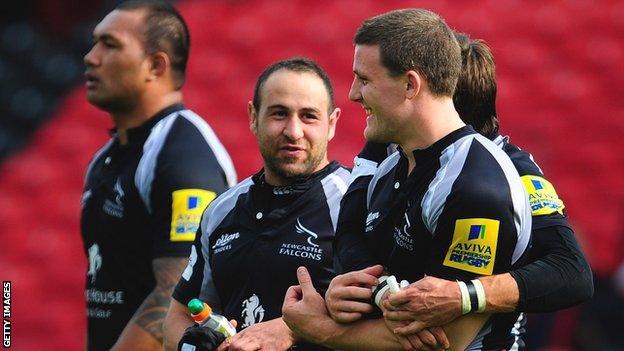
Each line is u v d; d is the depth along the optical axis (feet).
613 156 127.85
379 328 36.37
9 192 137.69
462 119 41.04
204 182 50.34
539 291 35.17
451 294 34.53
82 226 53.42
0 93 162.30
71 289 126.62
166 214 50.11
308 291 38.47
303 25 146.30
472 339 35.32
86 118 144.77
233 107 138.82
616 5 141.59
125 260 51.44
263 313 43.29
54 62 166.71
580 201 123.95
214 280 44.75
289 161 43.62
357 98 37.76
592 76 135.74
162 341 48.80
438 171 36.22
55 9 171.32
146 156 51.16
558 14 141.59
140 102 52.70
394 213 37.37
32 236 131.95
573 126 130.82
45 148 141.79
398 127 36.91
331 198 44.37
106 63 52.47
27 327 123.13
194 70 143.64
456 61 37.19
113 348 49.78
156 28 52.90
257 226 44.32
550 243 37.04
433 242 35.81
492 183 35.32
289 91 43.50
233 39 146.82
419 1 147.02
